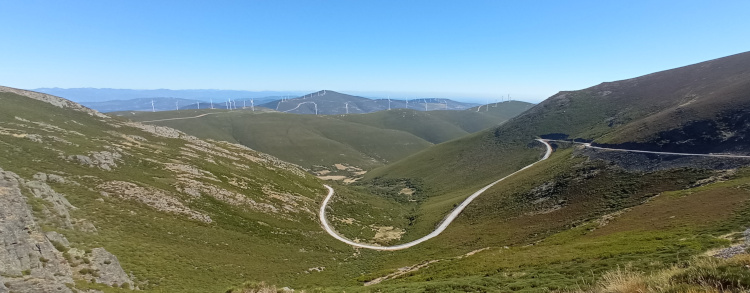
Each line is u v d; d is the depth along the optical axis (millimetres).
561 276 23281
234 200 78312
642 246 28641
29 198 37469
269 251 59125
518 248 45000
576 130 159625
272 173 124188
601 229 46125
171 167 84062
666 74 177500
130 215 50375
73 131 89875
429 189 155625
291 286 43875
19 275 21219
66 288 21500
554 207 75250
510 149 168875
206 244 51812
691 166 70312
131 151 88062
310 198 111062
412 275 39906
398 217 115812
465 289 23328
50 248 27250
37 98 110000
